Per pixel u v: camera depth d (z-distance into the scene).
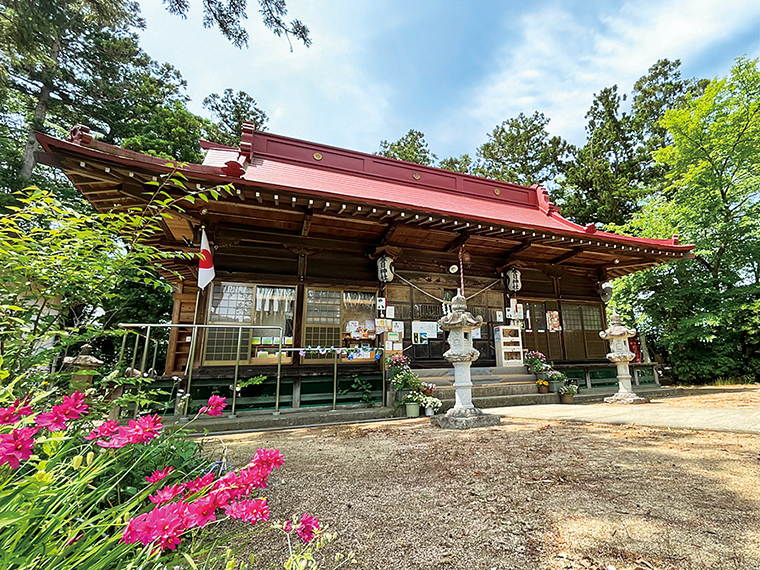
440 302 8.22
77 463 1.16
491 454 3.26
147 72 13.72
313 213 6.37
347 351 6.80
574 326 9.73
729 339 11.48
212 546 1.33
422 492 2.40
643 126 17.12
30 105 12.12
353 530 1.88
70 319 2.61
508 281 8.80
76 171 4.61
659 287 12.44
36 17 6.24
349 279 7.43
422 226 7.20
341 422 5.58
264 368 6.34
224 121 18.88
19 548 0.95
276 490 2.47
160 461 2.13
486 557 1.59
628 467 2.74
